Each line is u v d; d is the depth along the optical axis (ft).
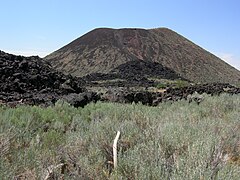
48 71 64.34
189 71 295.07
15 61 61.77
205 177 11.87
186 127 20.76
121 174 13.69
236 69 341.21
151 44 345.92
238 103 43.93
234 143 18.84
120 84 135.95
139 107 38.40
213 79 278.26
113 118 27.45
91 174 14.90
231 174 12.31
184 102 55.47
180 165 13.00
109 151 17.49
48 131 25.30
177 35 386.73
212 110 38.52
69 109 37.09
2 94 46.88
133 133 19.70
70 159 16.90
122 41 348.18
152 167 13.04
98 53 313.94
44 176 14.49
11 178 13.38
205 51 360.89
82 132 20.62
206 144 15.29
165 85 129.90
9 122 22.34
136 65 228.63
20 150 16.69
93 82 145.18
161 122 23.54
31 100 43.57
